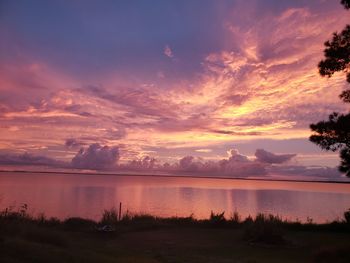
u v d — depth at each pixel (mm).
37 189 90750
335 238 18219
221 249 15414
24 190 84125
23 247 10242
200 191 110875
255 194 101625
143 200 63781
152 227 21562
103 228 19047
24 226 13883
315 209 51188
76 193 79688
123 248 14742
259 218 22266
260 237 17000
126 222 22281
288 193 118938
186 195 85062
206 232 20328
